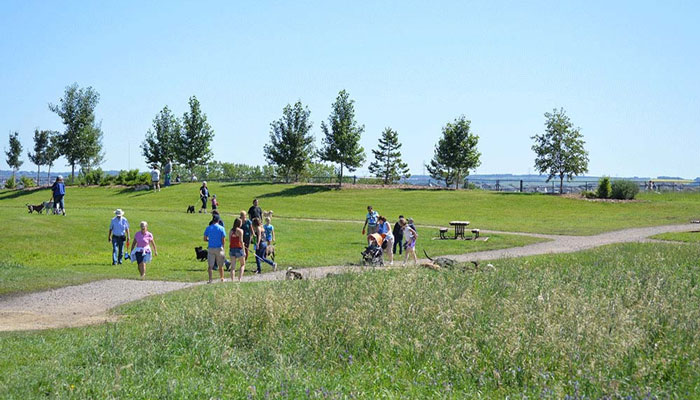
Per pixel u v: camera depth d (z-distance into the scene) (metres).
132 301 14.36
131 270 20.52
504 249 26.73
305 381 7.43
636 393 6.82
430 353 8.41
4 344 9.65
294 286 12.33
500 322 9.26
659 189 65.00
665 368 7.56
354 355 8.68
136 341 9.31
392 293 11.38
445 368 7.90
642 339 8.47
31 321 12.40
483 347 8.48
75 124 77.12
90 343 9.27
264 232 20.56
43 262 22.45
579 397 6.76
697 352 8.03
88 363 8.32
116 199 55.84
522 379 7.51
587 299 11.01
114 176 70.62
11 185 78.69
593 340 8.28
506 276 14.53
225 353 8.62
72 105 77.25
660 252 20.77
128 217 33.25
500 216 45.22
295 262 22.05
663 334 8.84
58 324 11.98
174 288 16.77
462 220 41.84
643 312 9.72
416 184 75.62
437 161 72.94
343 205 51.81
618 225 37.78
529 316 9.41
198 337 9.42
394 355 8.62
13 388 7.24
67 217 31.11
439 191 62.31
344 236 31.00
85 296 15.53
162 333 9.58
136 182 68.00
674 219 41.56
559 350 8.05
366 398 6.94
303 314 10.12
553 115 63.94
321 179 75.62
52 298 15.27
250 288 13.43
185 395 7.14
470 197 57.09
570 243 28.45
